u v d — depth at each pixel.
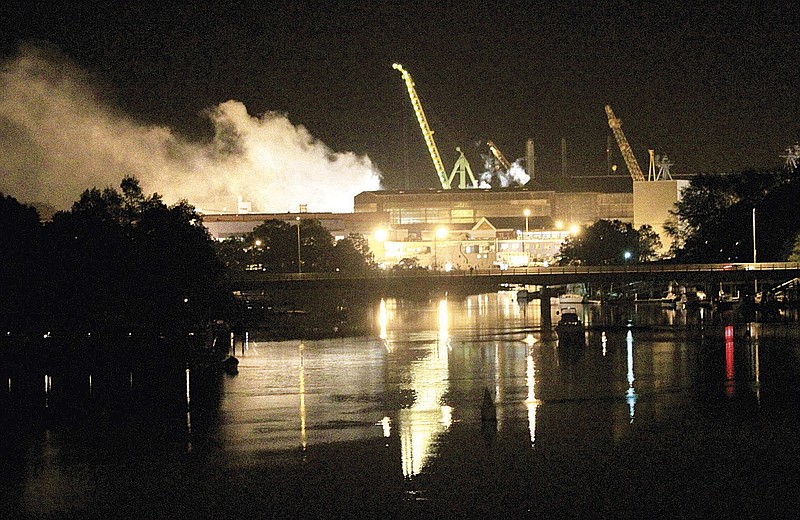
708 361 199.00
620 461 117.62
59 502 106.81
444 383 175.75
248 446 127.69
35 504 106.31
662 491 106.62
